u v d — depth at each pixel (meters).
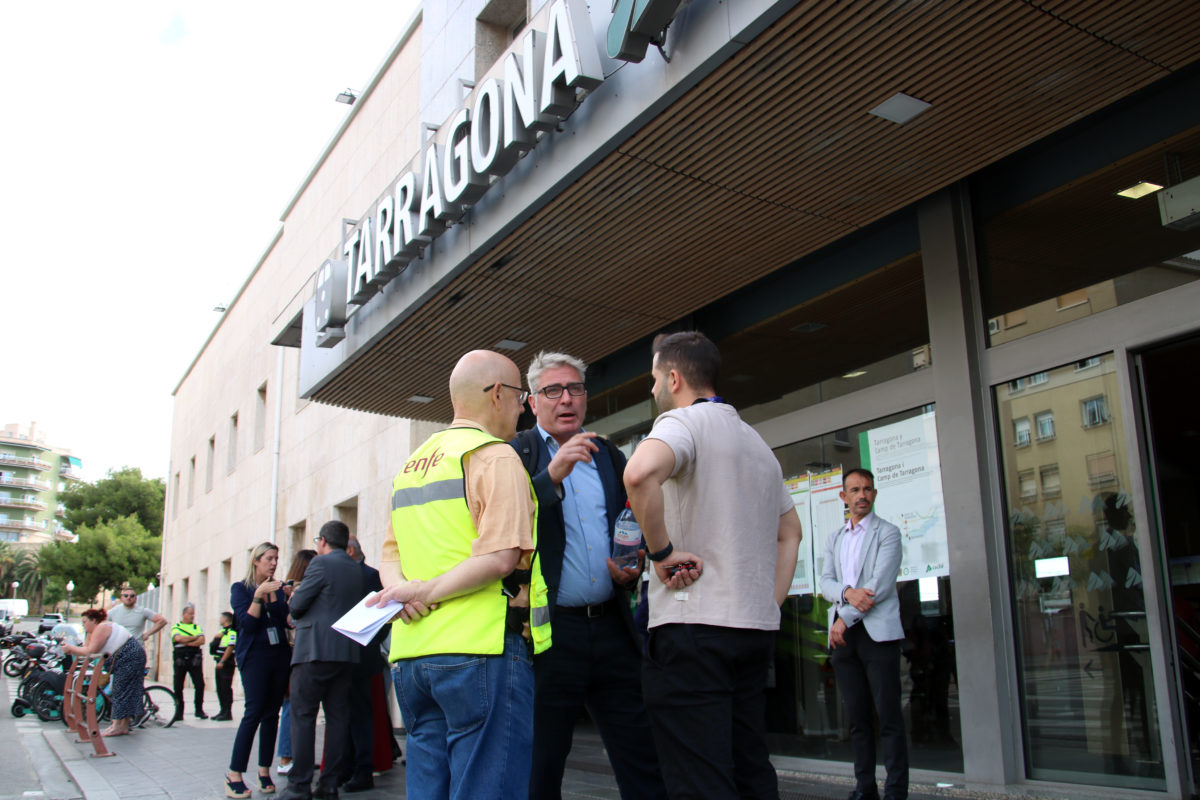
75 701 10.05
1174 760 4.32
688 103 4.50
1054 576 5.01
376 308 7.76
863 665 4.77
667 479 2.51
